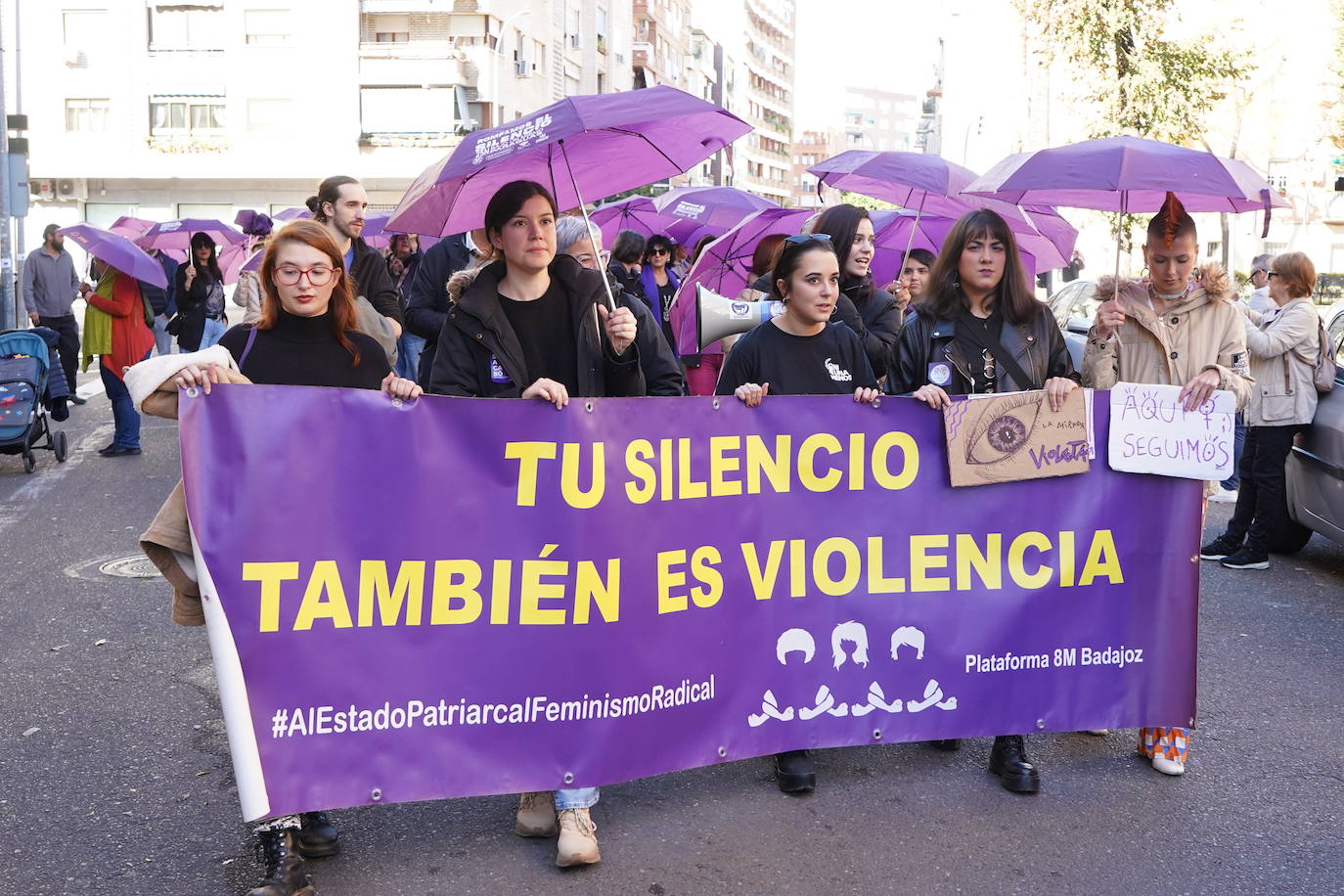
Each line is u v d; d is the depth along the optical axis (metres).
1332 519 7.58
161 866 3.80
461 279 4.22
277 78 48.53
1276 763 4.66
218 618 3.57
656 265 9.55
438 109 48.31
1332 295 26.39
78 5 48.44
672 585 4.06
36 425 11.28
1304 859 3.88
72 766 4.57
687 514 4.08
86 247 11.43
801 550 4.24
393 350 5.48
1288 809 4.25
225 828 4.07
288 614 3.65
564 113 3.88
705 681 4.11
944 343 4.58
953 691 4.38
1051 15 21.45
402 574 3.76
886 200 7.66
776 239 7.04
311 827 3.86
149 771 4.53
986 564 4.40
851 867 3.79
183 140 48.97
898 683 4.33
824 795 4.33
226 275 17.44
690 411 4.08
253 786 3.54
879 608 4.31
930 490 4.35
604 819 4.14
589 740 3.91
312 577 3.67
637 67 72.00
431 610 3.79
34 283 14.91
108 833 4.02
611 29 65.56
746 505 4.17
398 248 10.41
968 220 4.53
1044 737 4.95
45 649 5.95
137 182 50.03
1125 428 4.45
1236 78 22.59
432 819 4.16
